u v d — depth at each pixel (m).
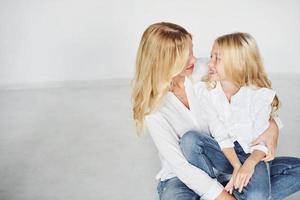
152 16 3.75
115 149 2.46
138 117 1.49
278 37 3.87
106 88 3.74
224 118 1.53
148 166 2.24
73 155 2.40
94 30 3.75
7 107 3.29
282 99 3.19
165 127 1.46
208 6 3.76
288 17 3.82
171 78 1.41
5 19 3.63
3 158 2.39
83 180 2.12
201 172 1.40
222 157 1.47
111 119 2.93
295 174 1.49
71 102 3.36
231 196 1.38
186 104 1.55
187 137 1.42
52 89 3.77
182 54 1.38
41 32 3.71
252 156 1.42
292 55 3.94
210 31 3.84
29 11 3.64
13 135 2.72
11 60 3.75
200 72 1.64
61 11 3.67
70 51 3.79
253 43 1.53
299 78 3.88
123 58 3.84
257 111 1.50
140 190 2.00
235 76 1.53
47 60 3.79
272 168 1.52
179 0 3.73
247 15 3.81
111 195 1.97
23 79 3.82
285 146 2.35
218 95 1.54
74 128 2.80
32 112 3.15
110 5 3.69
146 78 1.42
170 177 1.55
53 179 2.14
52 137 2.67
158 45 1.38
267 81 1.58
